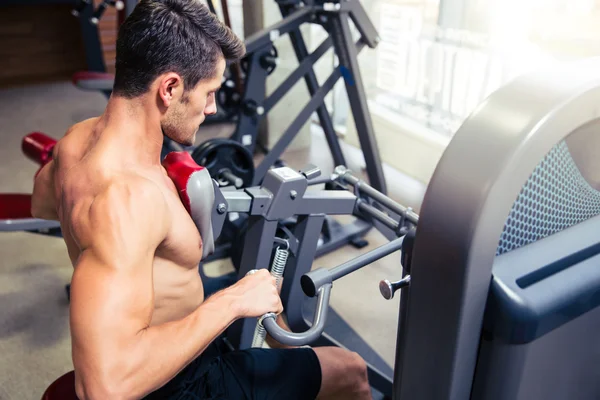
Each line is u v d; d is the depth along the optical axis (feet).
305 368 3.71
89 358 2.43
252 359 3.67
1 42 16.15
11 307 6.75
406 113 9.98
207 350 3.62
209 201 3.25
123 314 2.49
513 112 1.79
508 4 7.52
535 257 2.00
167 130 3.04
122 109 2.90
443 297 1.93
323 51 8.43
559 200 2.10
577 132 1.98
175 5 2.81
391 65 9.88
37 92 15.51
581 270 2.01
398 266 7.39
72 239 3.01
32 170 10.66
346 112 12.32
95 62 16.53
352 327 6.34
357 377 3.98
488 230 1.78
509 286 1.86
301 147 11.67
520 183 1.78
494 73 8.00
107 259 2.53
